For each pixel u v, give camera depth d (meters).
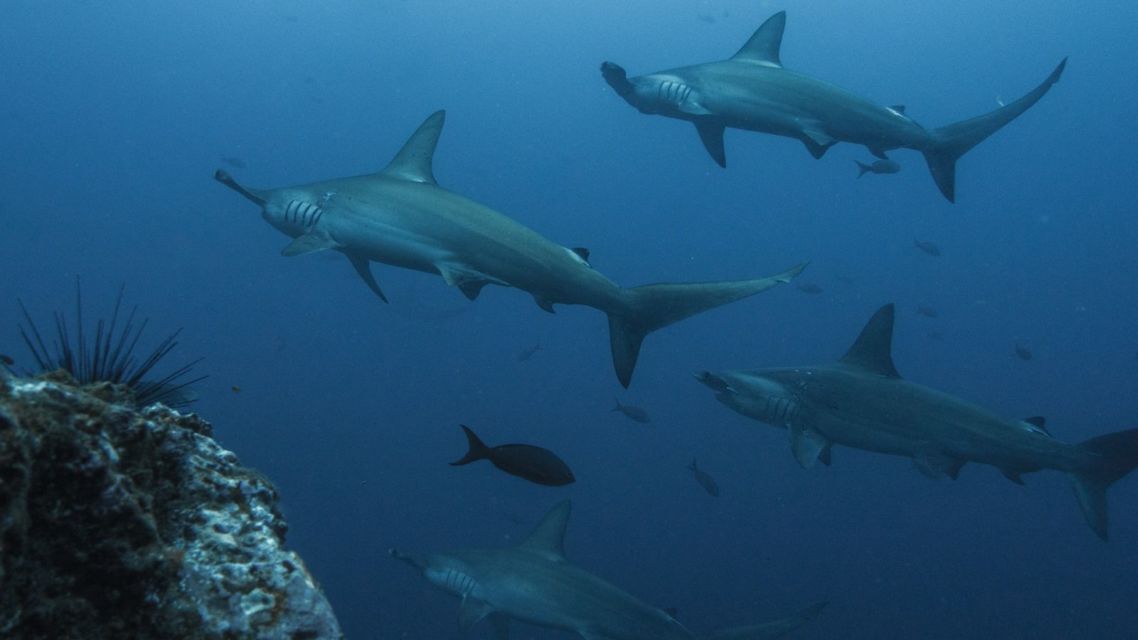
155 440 2.92
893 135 9.27
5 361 2.65
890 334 9.47
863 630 25.19
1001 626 26.30
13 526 1.92
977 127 9.41
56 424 2.20
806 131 9.16
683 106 9.19
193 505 2.97
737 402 9.65
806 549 33.78
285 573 2.95
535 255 7.54
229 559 2.86
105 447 2.30
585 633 10.02
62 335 3.59
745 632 10.04
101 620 2.29
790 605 26.84
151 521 2.38
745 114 9.19
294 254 7.65
